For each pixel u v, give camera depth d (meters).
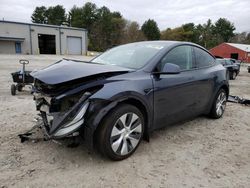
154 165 3.14
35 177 2.79
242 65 38.81
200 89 4.38
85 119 2.90
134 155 3.36
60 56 35.72
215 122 4.96
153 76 3.51
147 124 3.49
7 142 3.60
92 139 2.92
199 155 3.47
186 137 4.09
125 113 3.13
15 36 38.25
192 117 4.50
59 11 92.50
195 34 85.44
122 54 4.15
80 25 80.62
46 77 3.01
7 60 22.06
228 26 95.00
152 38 83.06
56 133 2.88
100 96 2.91
